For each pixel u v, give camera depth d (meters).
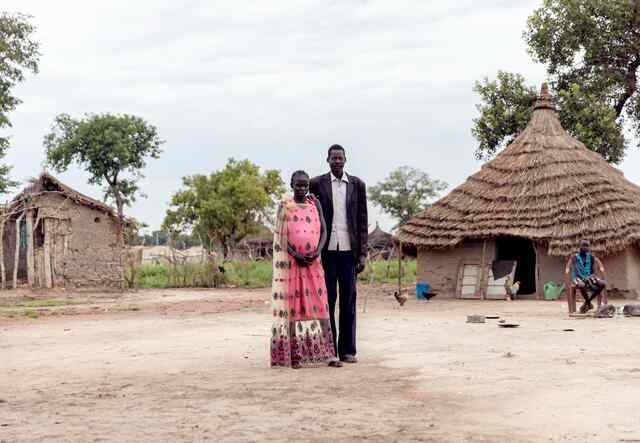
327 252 8.04
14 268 28.64
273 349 7.66
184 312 16.78
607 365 7.22
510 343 9.41
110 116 61.28
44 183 30.19
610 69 31.38
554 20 31.83
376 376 6.93
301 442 4.54
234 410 5.48
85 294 26.59
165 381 6.88
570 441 4.45
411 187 98.50
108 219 31.19
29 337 11.39
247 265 35.69
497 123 31.83
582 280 14.63
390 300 21.38
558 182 22.30
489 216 22.38
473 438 4.55
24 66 39.25
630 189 23.72
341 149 8.16
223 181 69.19
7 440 4.75
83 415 5.45
